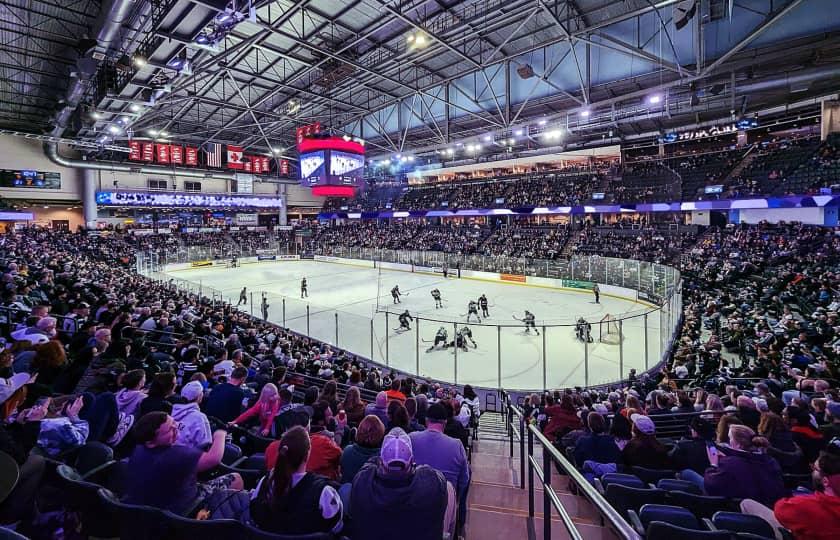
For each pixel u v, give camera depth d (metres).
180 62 18.81
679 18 23.53
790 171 31.19
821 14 21.38
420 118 37.34
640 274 27.84
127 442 4.59
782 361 10.66
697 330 16.23
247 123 45.88
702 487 4.36
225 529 2.51
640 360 17.03
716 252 29.42
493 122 33.38
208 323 13.38
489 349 18.80
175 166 49.84
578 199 43.28
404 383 9.18
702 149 42.16
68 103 25.89
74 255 33.69
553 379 15.36
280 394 6.06
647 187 39.38
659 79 27.36
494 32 27.92
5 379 4.13
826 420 5.84
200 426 3.83
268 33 24.33
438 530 2.52
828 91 28.06
